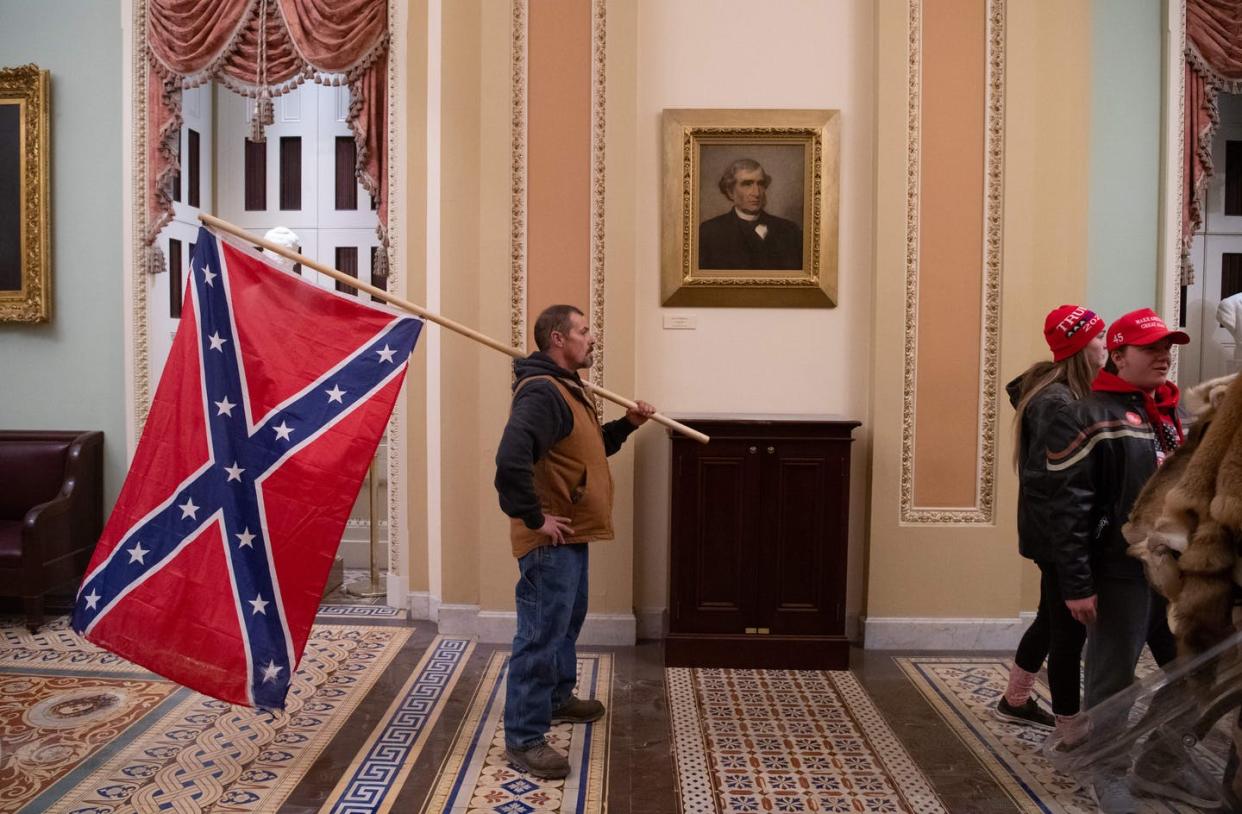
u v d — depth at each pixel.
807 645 3.80
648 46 4.18
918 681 3.68
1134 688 2.35
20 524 4.51
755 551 3.81
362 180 4.51
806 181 4.16
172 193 4.71
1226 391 2.12
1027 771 2.87
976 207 4.07
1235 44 4.24
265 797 2.64
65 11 4.66
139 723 3.17
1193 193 4.29
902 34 4.04
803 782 2.78
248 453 2.72
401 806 2.60
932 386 4.09
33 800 2.59
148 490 2.69
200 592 2.66
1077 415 2.55
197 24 4.52
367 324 2.87
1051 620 2.85
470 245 4.19
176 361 2.74
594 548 4.11
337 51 4.44
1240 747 2.07
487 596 4.10
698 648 3.81
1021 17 4.00
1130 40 4.21
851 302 4.21
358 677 3.65
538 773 2.79
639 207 4.22
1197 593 2.06
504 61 4.04
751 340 4.22
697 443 3.79
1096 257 4.25
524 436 2.64
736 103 4.20
